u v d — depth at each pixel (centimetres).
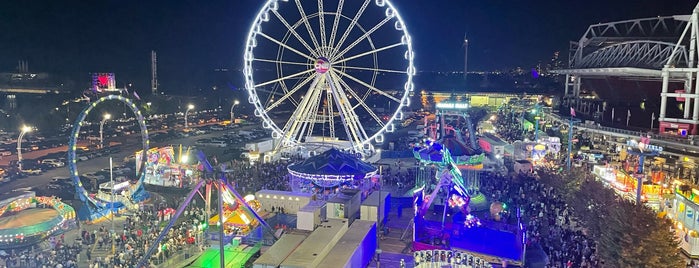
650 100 12825
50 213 4956
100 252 4425
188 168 6950
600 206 4859
